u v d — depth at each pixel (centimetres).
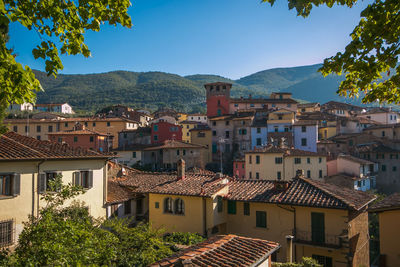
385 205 1822
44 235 907
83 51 747
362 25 770
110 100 18375
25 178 1858
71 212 1438
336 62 772
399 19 666
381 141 6675
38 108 11662
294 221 2227
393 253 1798
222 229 2512
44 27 727
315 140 6494
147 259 1277
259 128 6888
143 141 7619
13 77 662
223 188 2495
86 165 2256
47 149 2111
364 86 810
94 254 907
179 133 7562
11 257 895
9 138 2083
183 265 923
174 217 2511
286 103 8556
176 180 2769
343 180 5094
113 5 746
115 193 2650
